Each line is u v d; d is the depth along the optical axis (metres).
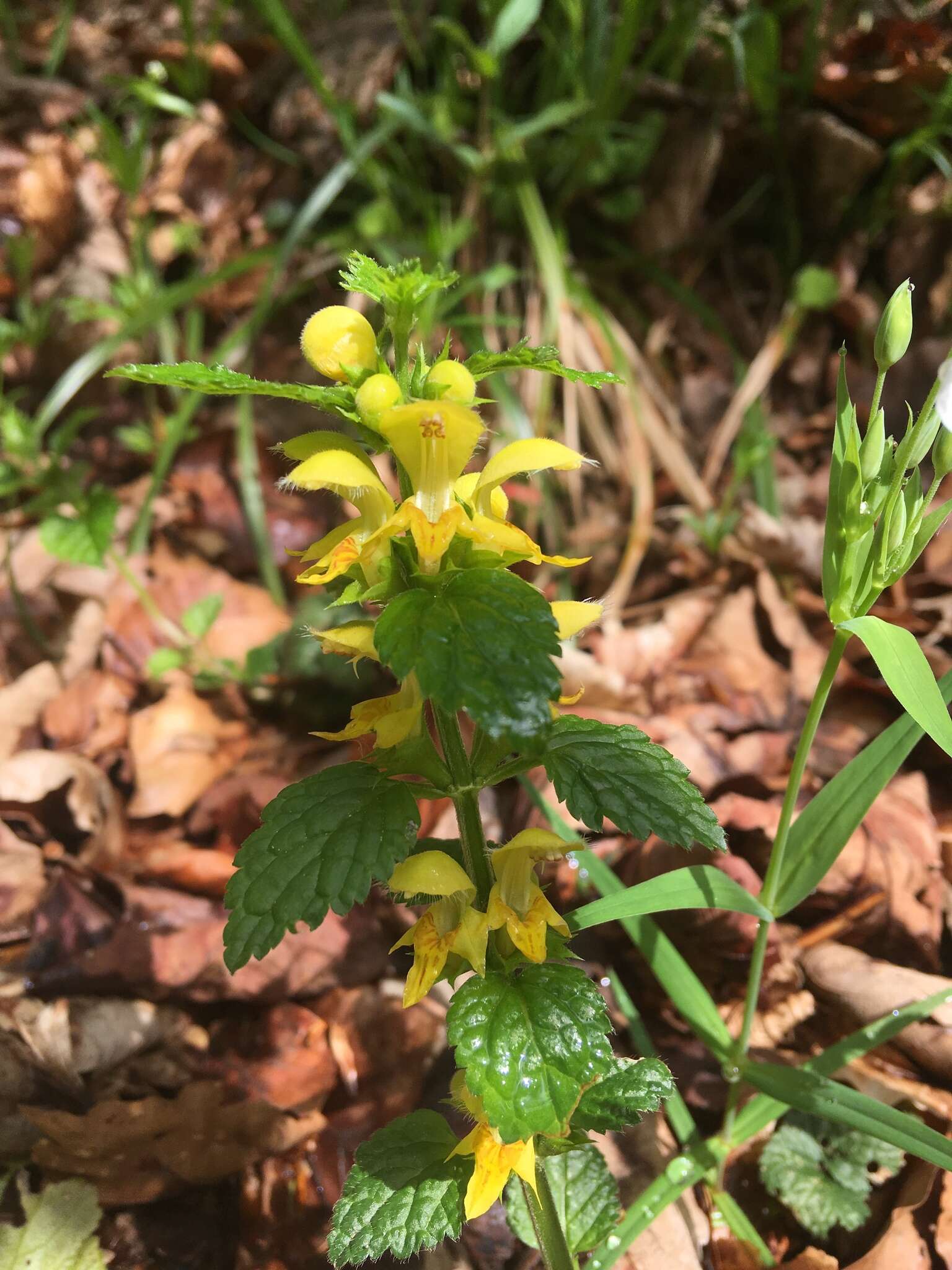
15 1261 0.18
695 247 0.37
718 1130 0.20
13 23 0.43
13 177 0.38
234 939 0.12
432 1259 0.18
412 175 0.36
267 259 0.36
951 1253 0.17
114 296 0.38
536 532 0.33
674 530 0.33
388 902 0.23
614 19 0.37
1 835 0.25
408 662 0.10
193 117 0.39
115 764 0.28
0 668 0.30
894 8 0.37
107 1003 0.21
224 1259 0.18
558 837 0.13
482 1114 0.13
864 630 0.14
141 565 0.33
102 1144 0.19
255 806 0.26
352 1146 0.20
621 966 0.23
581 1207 0.17
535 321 0.35
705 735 0.26
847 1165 0.19
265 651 0.29
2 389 0.37
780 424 0.35
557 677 0.10
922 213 0.35
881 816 0.24
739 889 0.17
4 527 0.34
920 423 0.14
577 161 0.35
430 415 0.11
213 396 0.37
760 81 0.34
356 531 0.12
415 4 0.39
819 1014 0.22
